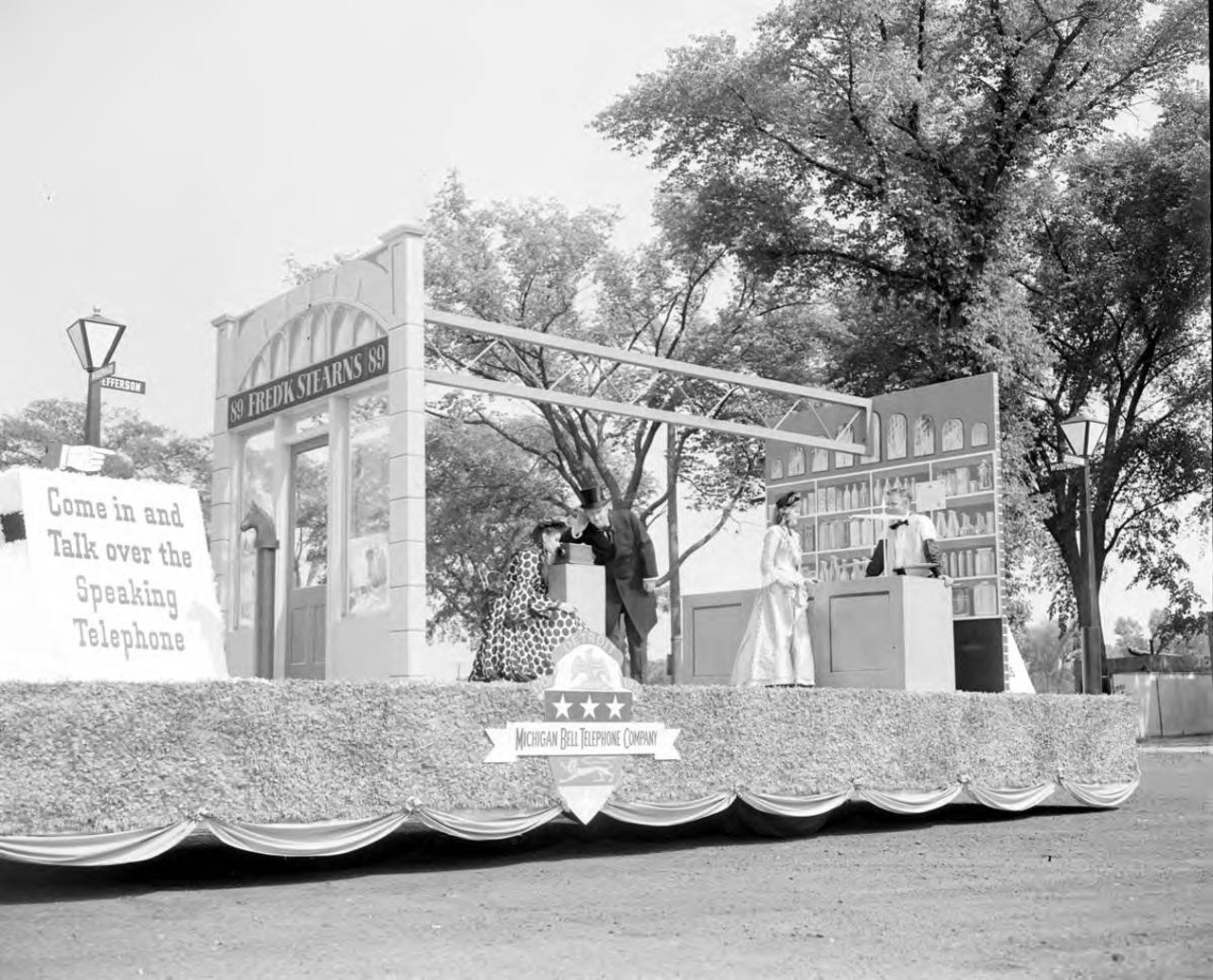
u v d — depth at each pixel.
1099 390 36.25
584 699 10.59
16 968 6.38
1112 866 9.94
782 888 8.97
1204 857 10.45
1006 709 13.54
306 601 15.05
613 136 33.31
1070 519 35.03
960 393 17.92
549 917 7.77
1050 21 29.47
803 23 29.30
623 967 6.34
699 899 8.46
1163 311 33.56
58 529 9.78
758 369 36.56
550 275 36.28
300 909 8.09
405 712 9.66
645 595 14.03
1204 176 29.27
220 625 10.48
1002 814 14.01
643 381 36.06
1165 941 6.93
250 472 16.38
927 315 30.80
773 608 13.43
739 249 33.47
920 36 29.97
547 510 37.81
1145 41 31.23
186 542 10.46
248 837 8.85
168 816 8.54
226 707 8.84
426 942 7.01
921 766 12.71
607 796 10.66
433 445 37.12
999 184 30.72
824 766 12.01
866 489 19.14
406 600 13.17
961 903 8.23
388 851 10.94
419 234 13.66
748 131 32.19
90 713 8.30
